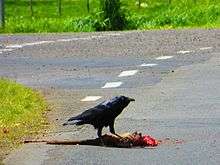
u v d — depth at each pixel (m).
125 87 26.05
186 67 30.59
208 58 33.19
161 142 16.97
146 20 56.28
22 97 22.80
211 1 62.81
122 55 35.56
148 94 24.19
